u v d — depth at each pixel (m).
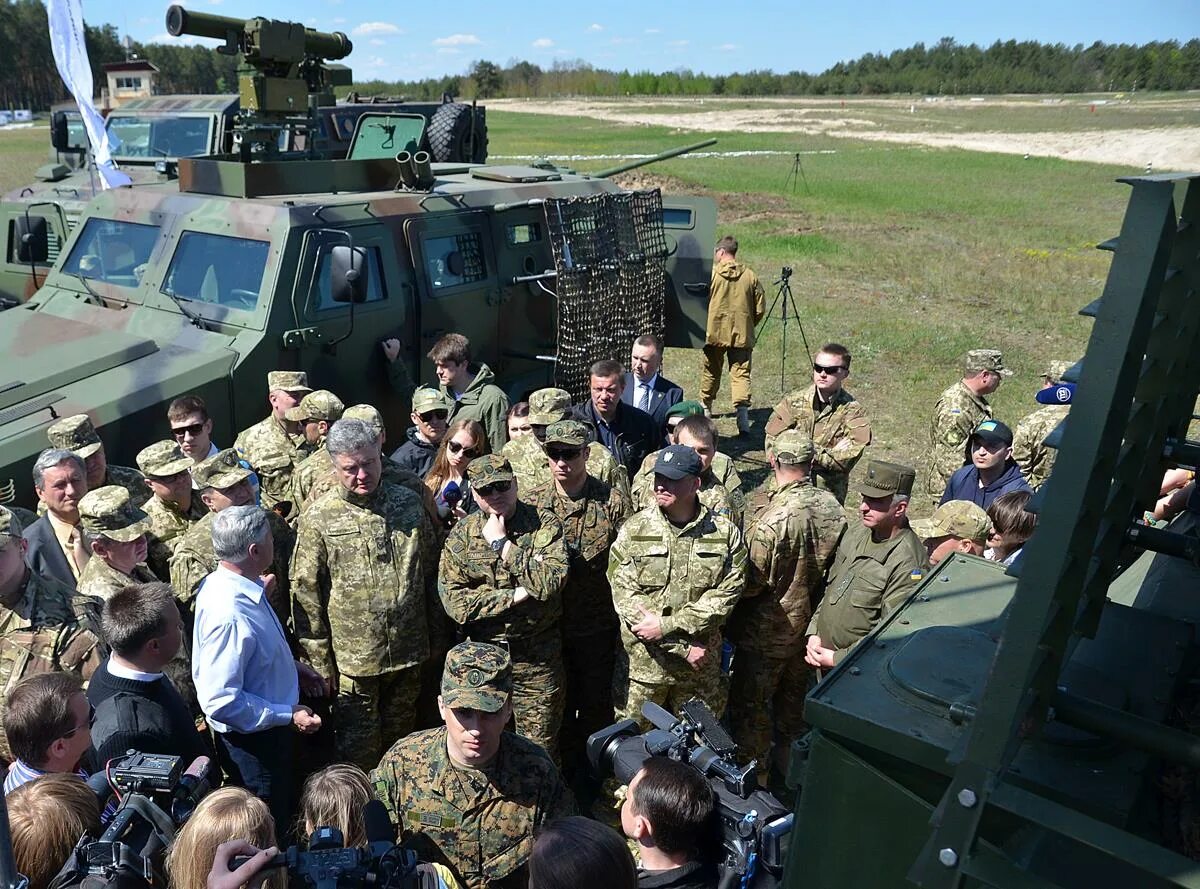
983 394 6.17
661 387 7.07
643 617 4.06
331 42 8.74
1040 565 1.56
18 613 3.71
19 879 1.57
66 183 10.77
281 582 4.63
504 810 3.03
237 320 5.98
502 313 7.59
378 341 6.54
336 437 4.03
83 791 2.79
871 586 4.05
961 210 25.92
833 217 24.36
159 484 4.72
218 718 3.70
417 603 4.24
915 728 1.88
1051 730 1.90
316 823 2.93
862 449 6.26
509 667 3.00
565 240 7.70
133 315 6.35
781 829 2.51
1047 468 5.94
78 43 9.44
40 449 5.05
